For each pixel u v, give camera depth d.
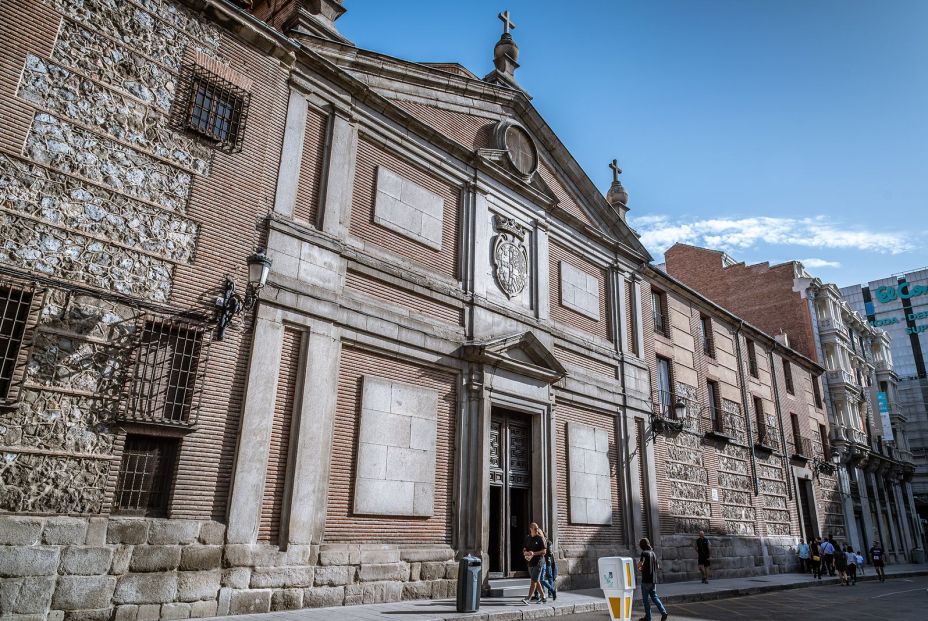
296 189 12.55
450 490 13.95
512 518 16.06
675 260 43.12
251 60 12.32
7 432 8.29
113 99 10.20
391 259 14.10
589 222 20.84
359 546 11.82
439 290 14.84
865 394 42.44
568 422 17.52
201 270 10.66
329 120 13.63
